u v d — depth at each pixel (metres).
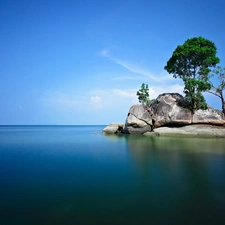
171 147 23.97
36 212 7.52
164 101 44.16
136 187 10.20
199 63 40.88
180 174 12.46
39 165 16.03
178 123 40.09
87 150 24.08
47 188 10.26
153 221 6.77
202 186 10.23
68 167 15.15
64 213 7.43
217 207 7.80
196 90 39.41
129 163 15.91
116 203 8.26
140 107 45.47
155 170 13.50
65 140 39.25
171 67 42.34
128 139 35.72
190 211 7.48
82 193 9.46
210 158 17.14
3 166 15.77
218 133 34.56
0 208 7.88
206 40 39.56
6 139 42.97
